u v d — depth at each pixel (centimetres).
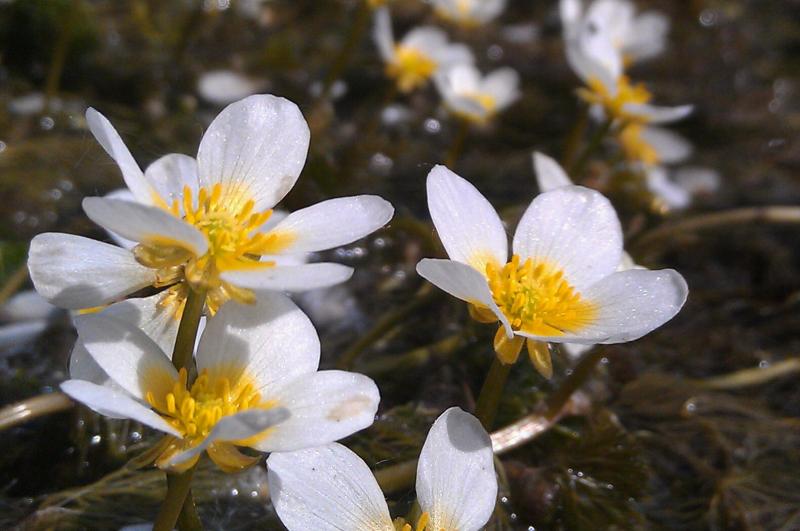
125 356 15
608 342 16
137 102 28
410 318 21
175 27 32
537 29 37
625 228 25
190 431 15
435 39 27
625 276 16
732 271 26
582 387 20
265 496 18
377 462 19
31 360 20
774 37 39
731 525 19
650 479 19
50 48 28
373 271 23
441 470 15
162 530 15
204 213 15
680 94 35
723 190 29
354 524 15
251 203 15
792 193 29
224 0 32
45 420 19
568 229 17
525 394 20
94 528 17
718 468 20
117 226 15
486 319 16
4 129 25
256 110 16
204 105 29
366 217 15
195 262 15
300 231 15
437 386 20
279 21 34
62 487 18
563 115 32
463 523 15
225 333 15
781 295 24
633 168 26
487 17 30
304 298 22
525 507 19
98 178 24
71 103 27
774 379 22
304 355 15
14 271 21
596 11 28
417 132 30
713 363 22
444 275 15
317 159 23
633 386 21
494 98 27
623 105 22
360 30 26
